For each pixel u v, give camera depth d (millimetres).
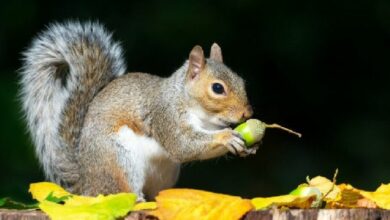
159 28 15875
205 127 9445
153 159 9586
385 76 16406
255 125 8828
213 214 6816
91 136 9586
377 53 16438
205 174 15273
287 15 16266
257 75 16156
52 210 6875
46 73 10477
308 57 16219
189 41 15914
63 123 10062
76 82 10141
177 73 9531
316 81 16250
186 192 7000
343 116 16188
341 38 16328
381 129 16047
